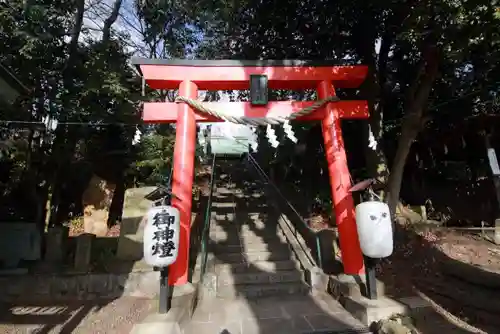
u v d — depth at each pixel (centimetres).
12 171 860
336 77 716
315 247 766
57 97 877
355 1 707
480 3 401
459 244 794
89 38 995
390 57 1014
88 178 1104
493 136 884
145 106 680
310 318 513
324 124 703
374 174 904
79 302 629
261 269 694
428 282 621
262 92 685
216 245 786
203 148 1620
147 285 676
